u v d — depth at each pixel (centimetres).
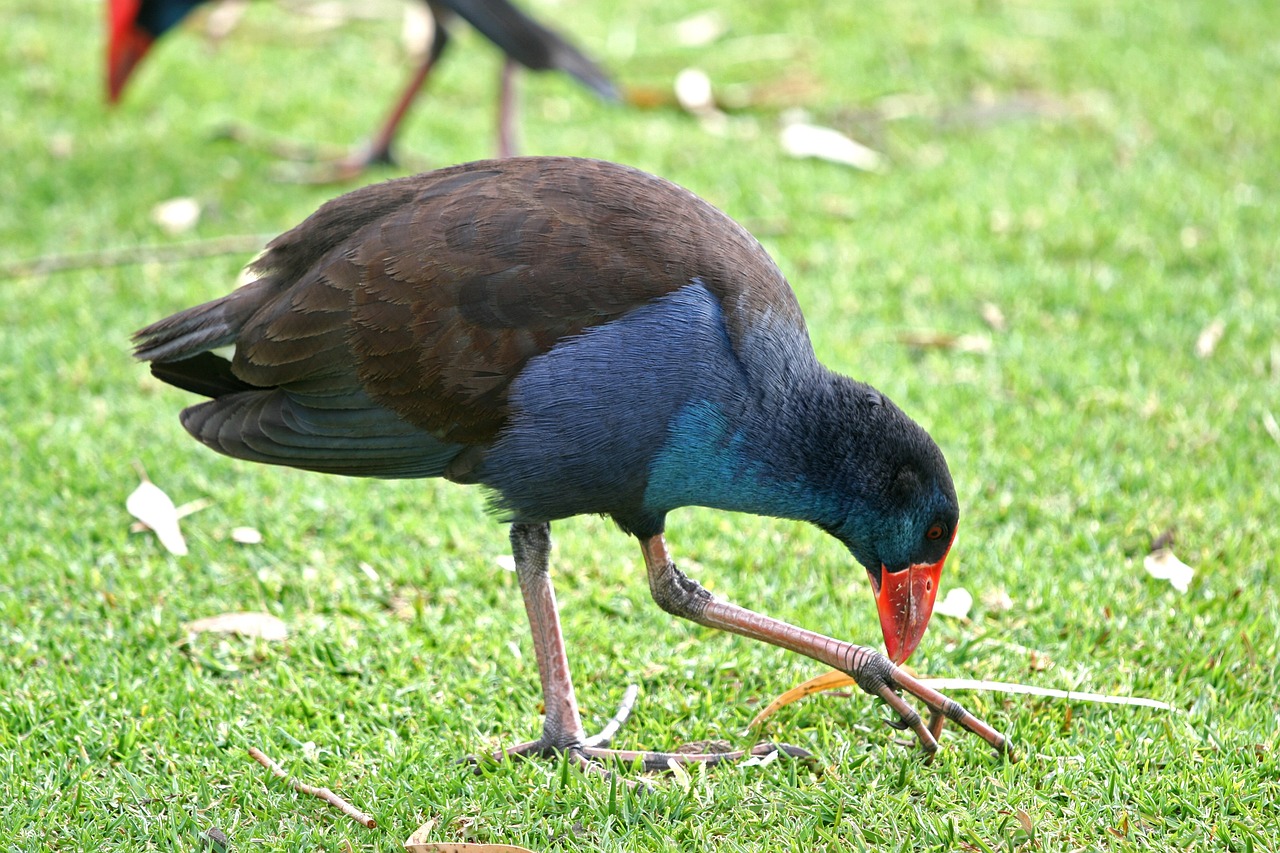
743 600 735
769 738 635
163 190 1184
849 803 580
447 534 791
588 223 582
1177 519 791
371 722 646
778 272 612
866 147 1280
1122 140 1277
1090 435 867
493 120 1335
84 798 587
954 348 973
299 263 620
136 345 650
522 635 710
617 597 741
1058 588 732
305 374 601
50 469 833
